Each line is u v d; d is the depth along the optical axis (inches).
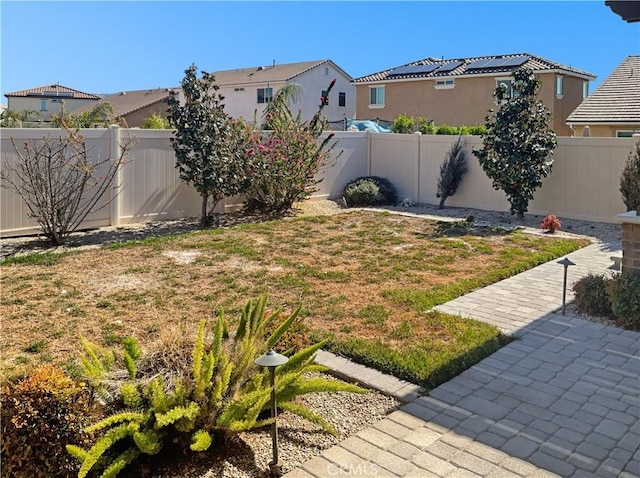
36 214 382.0
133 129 434.0
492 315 235.5
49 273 285.6
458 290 268.2
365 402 160.2
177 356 143.5
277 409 150.9
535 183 471.8
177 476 125.3
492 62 1063.6
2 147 365.7
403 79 1134.4
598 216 467.5
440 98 1097.4
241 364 141.1
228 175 442.0
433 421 147.9
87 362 137.5
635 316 216.8
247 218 480.7
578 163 473.4
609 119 722.8
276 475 125.3
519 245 371.2
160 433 126.2
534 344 203.0
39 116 1202.0
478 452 132.9
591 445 135.8
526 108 467.8
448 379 173.5
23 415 116.8
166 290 263.3
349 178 610.2
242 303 247.3
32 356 187.5
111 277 281.9
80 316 226.7
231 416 130.0
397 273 298.8
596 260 333.1
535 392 164.4
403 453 133.0
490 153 485.7
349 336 207.9
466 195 553.0
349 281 283.4
